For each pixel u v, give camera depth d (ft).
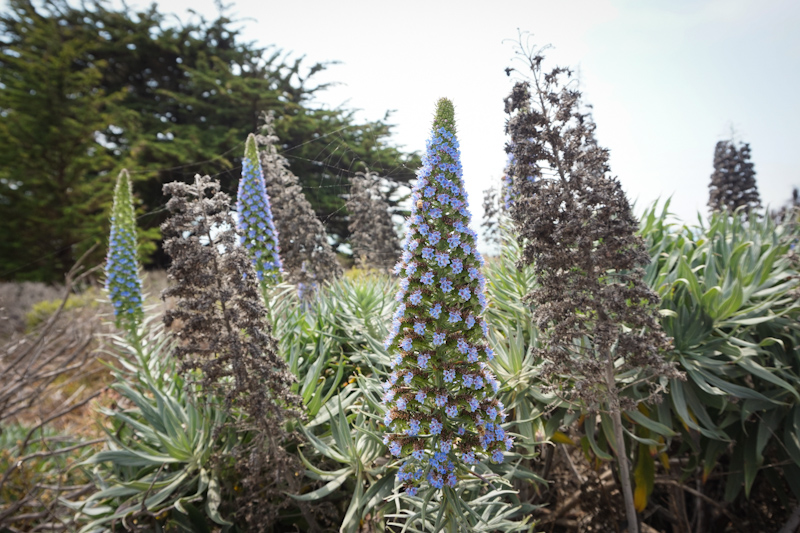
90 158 80.43
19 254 76.74
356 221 25.25
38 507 18.12
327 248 20.13
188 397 13.19
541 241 11.60
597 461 14.70
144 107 93.71
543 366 11.99
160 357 17.30
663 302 14.98
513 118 11.82
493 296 15.97
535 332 14.52
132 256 15.44
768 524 15.31
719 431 13.51
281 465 11.98
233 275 11.48
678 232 18.76
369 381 13.37
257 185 15.02
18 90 78.23
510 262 17.48
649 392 14.07
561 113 11.31
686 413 13.10
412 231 9.74
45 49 86.74
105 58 98.27
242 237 14.84
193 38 97.40
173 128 84.12
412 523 10.76
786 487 15.15
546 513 15.78
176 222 11.52
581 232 11.02
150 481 13.47
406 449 9.40
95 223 77.77
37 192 78.38
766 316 14.61
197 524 13.12
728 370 14.14
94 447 19.89
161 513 13.60
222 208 12.09
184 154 71.05
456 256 9.48
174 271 11.41
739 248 15.58
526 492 13.89
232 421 13.97
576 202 11.23
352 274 27.07
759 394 13.11
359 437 12.70
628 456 15.15
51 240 78.69
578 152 11.29
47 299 57.93
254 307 11.37
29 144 77.10
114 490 13.20
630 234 11.06
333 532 13.05
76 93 81.51
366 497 11.34
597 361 11.47
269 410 11.53
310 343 16.71
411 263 9.57
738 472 14.43
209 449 13.51
